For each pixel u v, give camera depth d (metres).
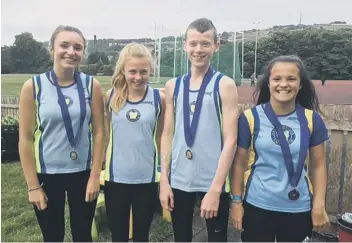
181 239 2.65
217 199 2.44
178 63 19.94
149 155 2.75
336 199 4.05
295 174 2.33
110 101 2.77
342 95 16.55
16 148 8.01
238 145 2.48
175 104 2.62
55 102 2.58
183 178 2.57
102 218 4.11
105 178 2.81
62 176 2.65
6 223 4.48
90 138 2.73
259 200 2.39
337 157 4.03
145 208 2.79
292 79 2.38
